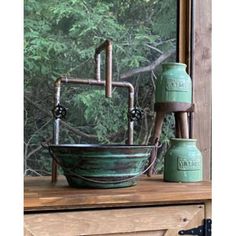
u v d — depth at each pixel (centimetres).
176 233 111
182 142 140
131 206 107
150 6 204
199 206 114
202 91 168
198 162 139
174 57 200
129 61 202
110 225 104
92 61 200
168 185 127
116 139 199
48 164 190
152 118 199
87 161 112
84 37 201
